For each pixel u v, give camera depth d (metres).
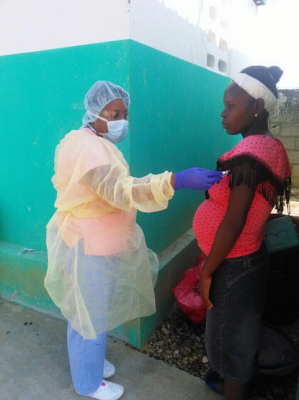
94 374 2.02
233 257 1.61
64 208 1.83
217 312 1.67
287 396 2.07
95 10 2.21
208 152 4.00
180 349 2.49
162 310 2.79
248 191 1.43
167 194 1.58
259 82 1.48
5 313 2.88
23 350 2.47
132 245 1.94
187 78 3.17
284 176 1.61
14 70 2.63
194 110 3.43
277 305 2.66
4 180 2.93
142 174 2.47
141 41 2.30
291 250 2.54
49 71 2.48
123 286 1.94
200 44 3.48
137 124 2.34
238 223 1.46
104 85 1.78
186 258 3.21
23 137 2.73
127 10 2.11
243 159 1.43
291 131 6.91
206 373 2.27
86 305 1.82
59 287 1.95
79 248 1.80
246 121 1.55
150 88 2.47
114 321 1.95
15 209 2.94
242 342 1.67
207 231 1.66
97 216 1.80
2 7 2.57
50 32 2.41
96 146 1.66
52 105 2.53
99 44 2.24
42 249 2.90
